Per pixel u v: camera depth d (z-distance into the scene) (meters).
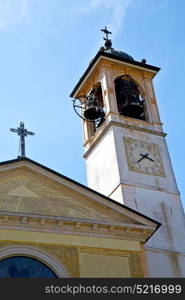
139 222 24.16
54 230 22.72
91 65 35.62
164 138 33.78
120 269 22.64
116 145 31.70
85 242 22.88
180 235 29.42
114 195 30.30
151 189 30.67
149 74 36.62
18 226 22.27
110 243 23.23
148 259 27.64
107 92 33.94
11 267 21.34
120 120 33.09
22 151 25.25
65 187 24.22
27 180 23.98
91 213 23.91
